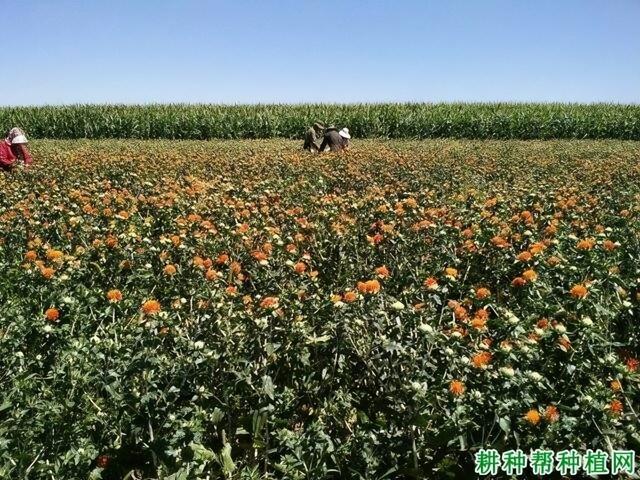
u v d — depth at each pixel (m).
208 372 2.89
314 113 30.44
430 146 20.28
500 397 2.40
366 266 4.97
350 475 2.56
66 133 31.22
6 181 9.10
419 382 2.61
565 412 2.44
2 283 4.29
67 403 2.67
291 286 4.17
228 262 4.80
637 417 2.52
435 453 2.54
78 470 2.50
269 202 7.24
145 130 30.66
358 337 3.23
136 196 8.20
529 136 30.20
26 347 3.25
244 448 2.78
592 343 2.75
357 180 9.76
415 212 5.89
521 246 4.90
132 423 2.62
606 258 4.31
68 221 5.76
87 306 3.72
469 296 3.90
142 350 2.86
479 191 8.07
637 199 7.39
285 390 2.90
